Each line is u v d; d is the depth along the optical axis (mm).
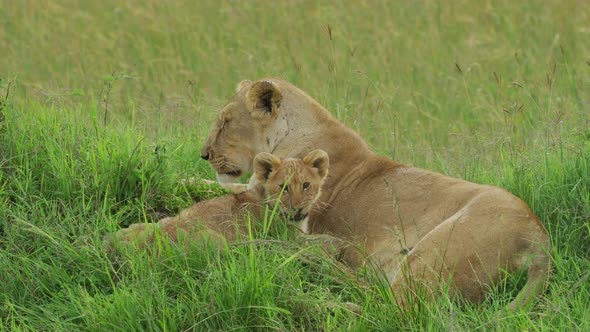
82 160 10680
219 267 8539
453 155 14078
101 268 9000
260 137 11016
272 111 10867
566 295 8773
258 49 21703
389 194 10031
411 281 8516
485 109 17719
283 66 20281
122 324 8055
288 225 9906
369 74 20094
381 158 10656
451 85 19609
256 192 10156
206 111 14984
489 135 15016
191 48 21703
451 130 17109
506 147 13375
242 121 11023
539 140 12922
